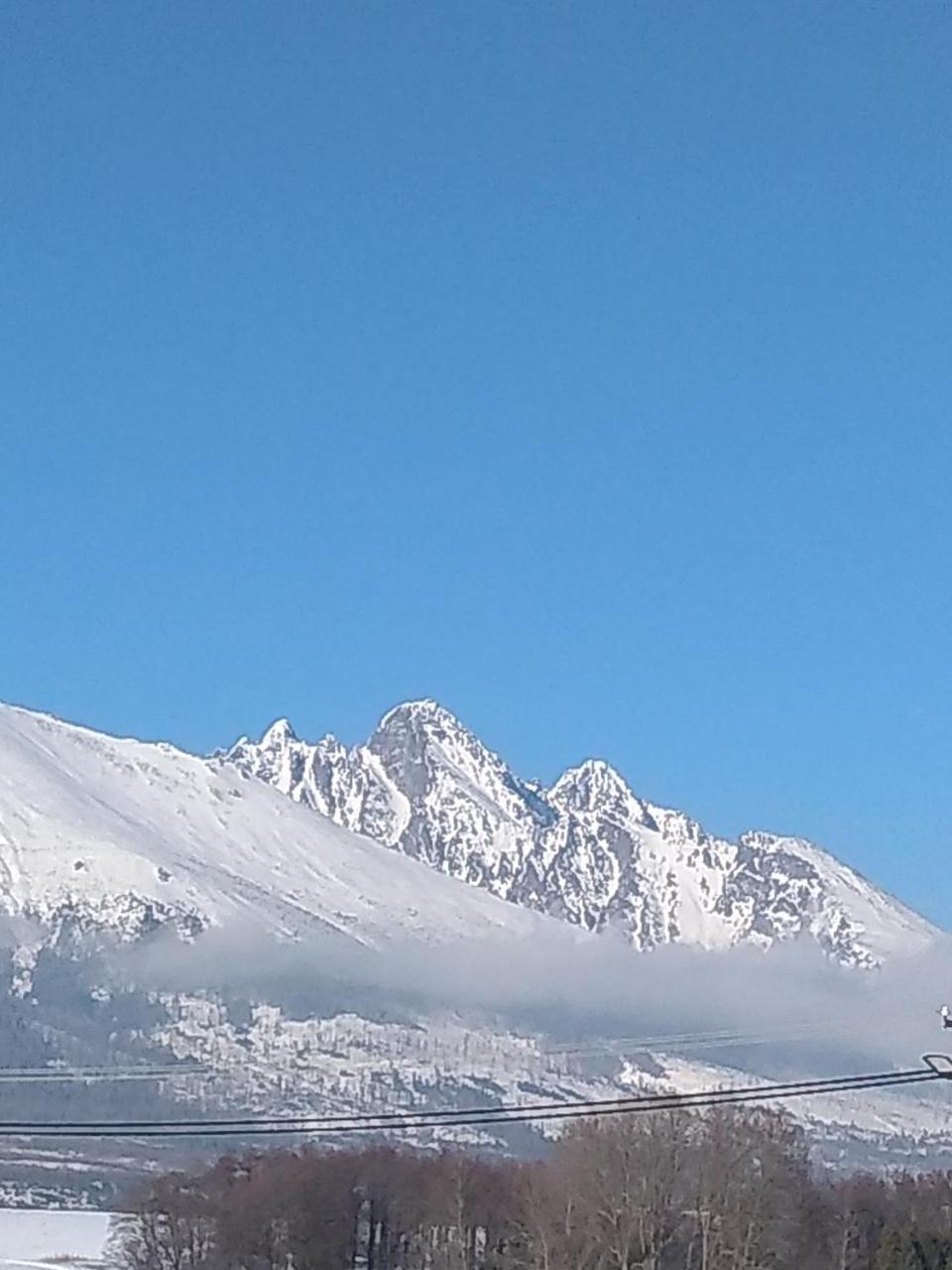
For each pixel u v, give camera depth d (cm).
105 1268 15812
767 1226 13888
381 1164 15988
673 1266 13838
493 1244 15262
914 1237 14475
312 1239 15588
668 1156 13838
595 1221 13675
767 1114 14762
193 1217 15725
